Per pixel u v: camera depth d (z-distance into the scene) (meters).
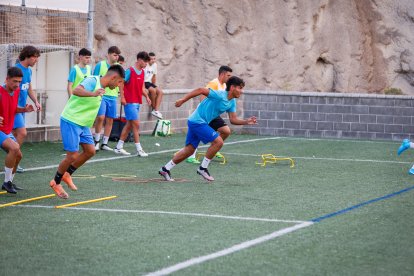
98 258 7.71
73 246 8.23
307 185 13.26
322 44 31.73
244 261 7.64
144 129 23.50
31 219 9.72
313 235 8.93
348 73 31.67
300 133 25.00
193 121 13.31
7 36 20.62
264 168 15.70
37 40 20.97
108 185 12.82
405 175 14.92
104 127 19.00
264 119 25.31
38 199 11.29
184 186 12.88
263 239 8.66
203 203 11.13
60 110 20.34
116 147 17.88
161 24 30.78
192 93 13.23
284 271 7.30
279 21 31.48
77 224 9.41
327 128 24.73
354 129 24.52
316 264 7.59
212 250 8.09
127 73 17.30
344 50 31.73
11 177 11.80
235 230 9.17
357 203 11.36
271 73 31.25
